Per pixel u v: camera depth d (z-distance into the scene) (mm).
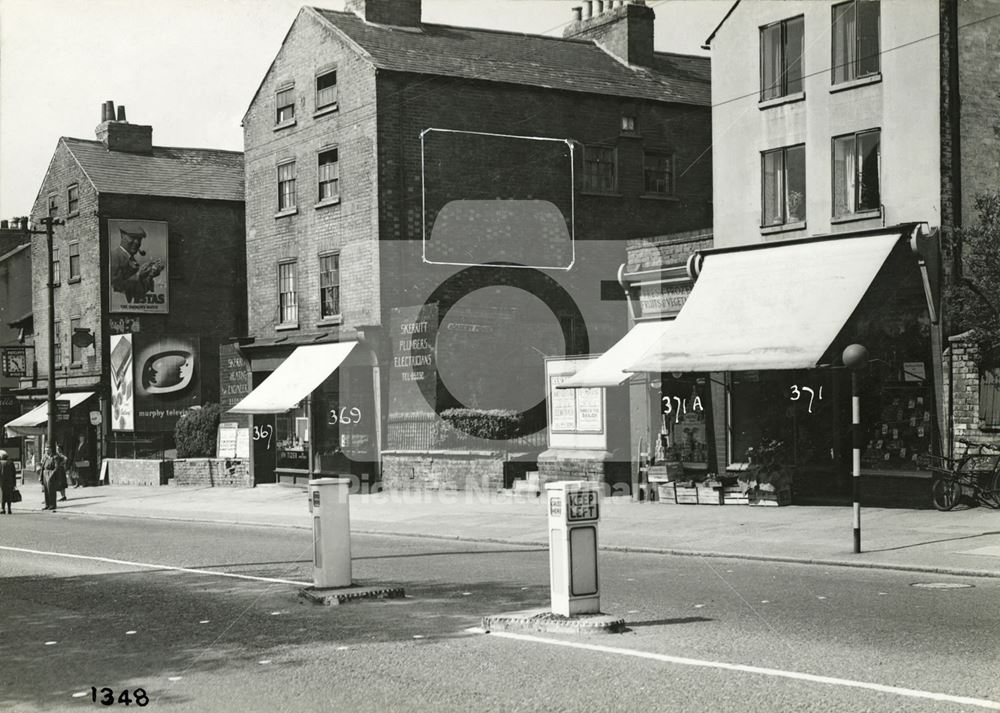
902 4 21531
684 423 24109
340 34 31312
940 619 9930
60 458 33188
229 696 8070
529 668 8438
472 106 31016
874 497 21062
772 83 24094
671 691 7555
